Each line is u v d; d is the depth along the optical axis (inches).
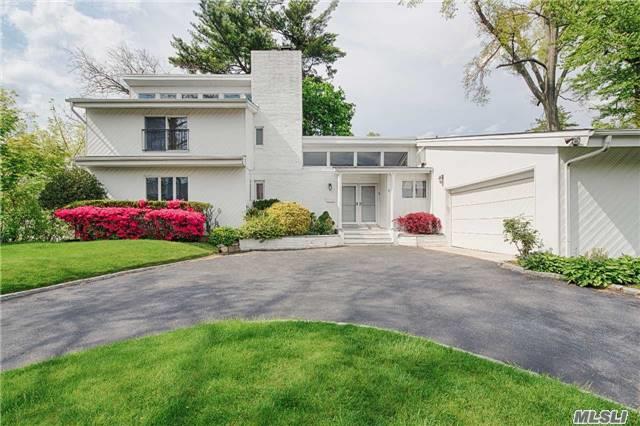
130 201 514.9
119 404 102.7
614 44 543.5
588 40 561.9
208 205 532.1
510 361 136.3
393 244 567.5
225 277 299.6
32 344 158.4
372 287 258.7
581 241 322.3
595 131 283.7
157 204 518.0
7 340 163.3
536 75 766.5
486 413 97.5
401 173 608.4
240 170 565.6
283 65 669.9
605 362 136.1
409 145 691.4
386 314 193.9
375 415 96.2
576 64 599.5
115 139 563.2
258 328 163.2
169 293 246.7
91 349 145.3
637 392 115.0
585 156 304.3
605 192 326.6
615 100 633.6
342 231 566.3
